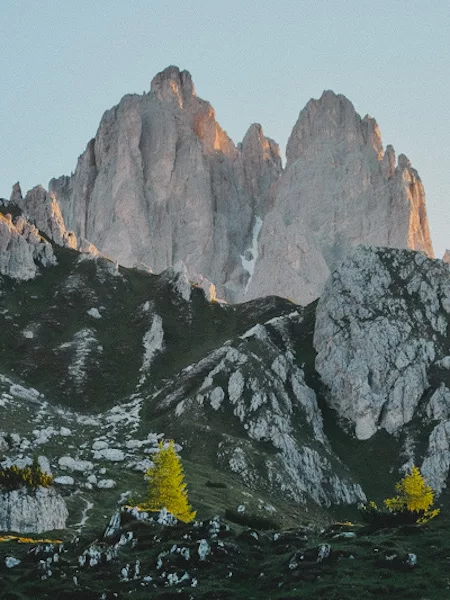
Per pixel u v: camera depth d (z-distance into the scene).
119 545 165.88
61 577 155.75
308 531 183.38
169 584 150.50
